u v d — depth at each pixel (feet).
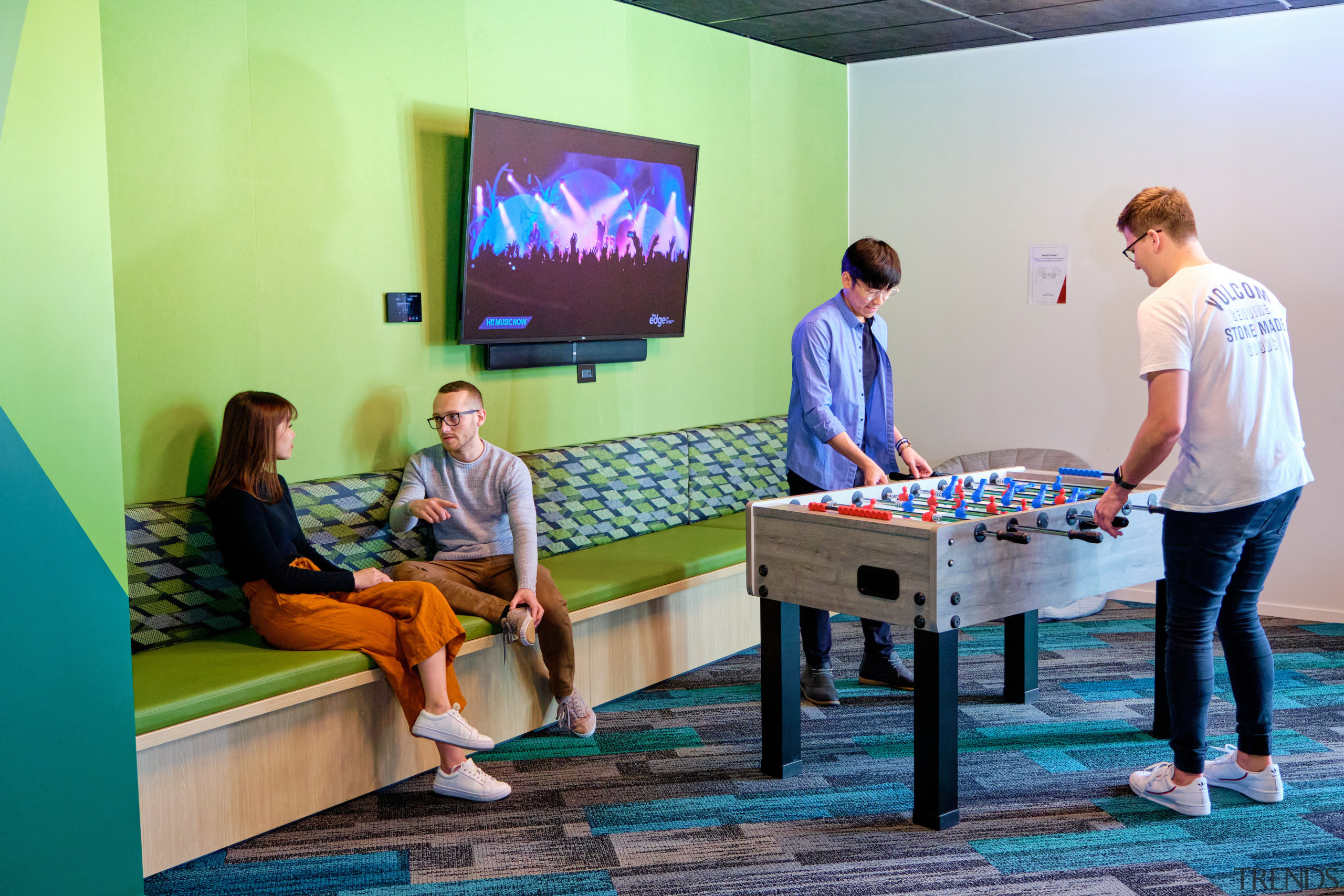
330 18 11.58
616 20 14.87
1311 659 14.37
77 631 7.88
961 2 15.05
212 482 10.16
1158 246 9.55
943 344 18.98
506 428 13.85
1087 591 10.51
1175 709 9.73
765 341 18.11
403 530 11.79
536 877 8.77
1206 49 16.35
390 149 12.28
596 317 14.52
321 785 9.91
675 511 15.66
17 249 7.50
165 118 10.29
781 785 10.54
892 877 8.74
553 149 13.47
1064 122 17.54
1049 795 10.24
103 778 8.07
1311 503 16.26
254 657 9.65
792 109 18.16
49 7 7.59
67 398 7.77
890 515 9.63
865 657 13.64
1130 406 17.47
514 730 11.69
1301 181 15.92
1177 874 8.73
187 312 10.60
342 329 11.97
